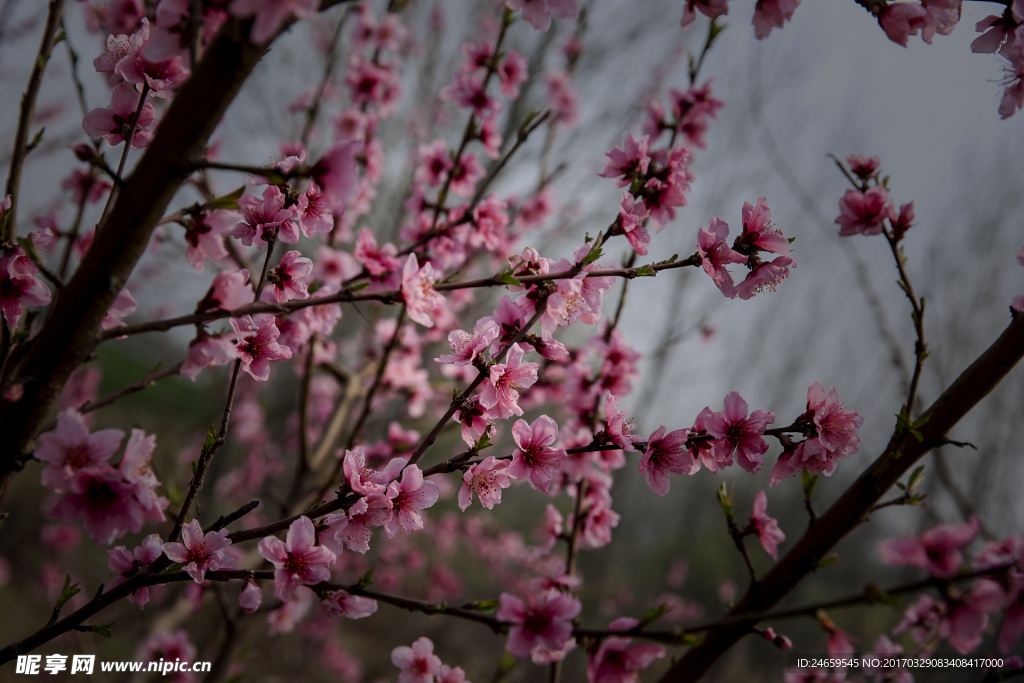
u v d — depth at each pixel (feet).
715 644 2.33
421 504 2.09
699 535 14.73
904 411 2.23
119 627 4.98
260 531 2.07
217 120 1.87
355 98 3.63
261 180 2.18
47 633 2.03
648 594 12.98
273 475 7.41
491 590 11.46
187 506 2.09
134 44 2.09
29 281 2.04
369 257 2.63
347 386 3.96
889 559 1.94
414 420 4.64
